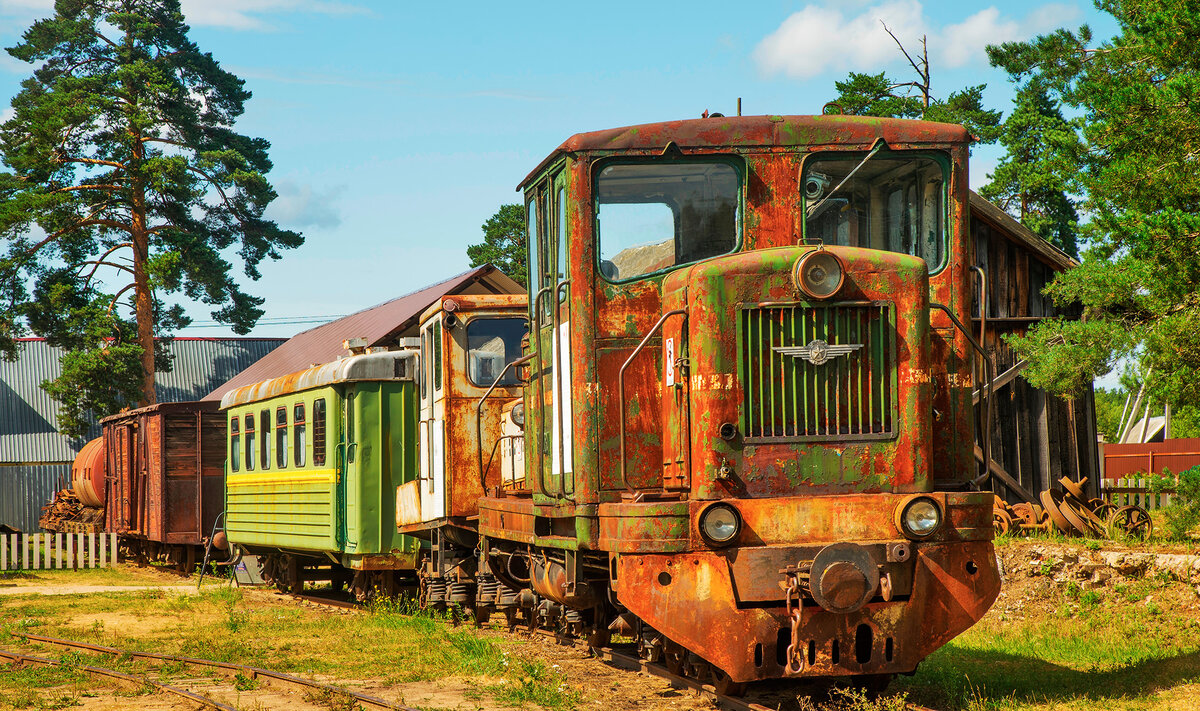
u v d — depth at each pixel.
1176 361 12.59
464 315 13.12
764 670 7.39
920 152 8.36
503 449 12.52
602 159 8.23
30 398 49.09
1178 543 12.74
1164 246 12.38
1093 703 7.69
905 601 7.51
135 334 43.88
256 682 9.91
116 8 45.59
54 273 43.34
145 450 26.19
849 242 8.33
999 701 7.94
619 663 9.74
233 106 46.56
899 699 7.65
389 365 15.62
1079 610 11.57
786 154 8.32
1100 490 18.16
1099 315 15.27
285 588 19.39
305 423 17.19
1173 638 10.23
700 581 7.39
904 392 7.69
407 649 11.45
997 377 17.64
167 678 10.30
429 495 13.80
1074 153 17.44
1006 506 15.24
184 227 44.53
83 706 9.20
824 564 7.20
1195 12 13.22
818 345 7.62
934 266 8.32
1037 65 23.23
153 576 25.42
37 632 14.24
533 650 10.84
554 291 8.63
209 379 52.25
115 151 43.38
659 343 8.23
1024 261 18.39
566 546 8.66
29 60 45.12
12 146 42.38
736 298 7.61
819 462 7.60
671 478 7.97
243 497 20.08
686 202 8.32
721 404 7.55
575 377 8.20
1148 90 13.23
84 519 32.81
